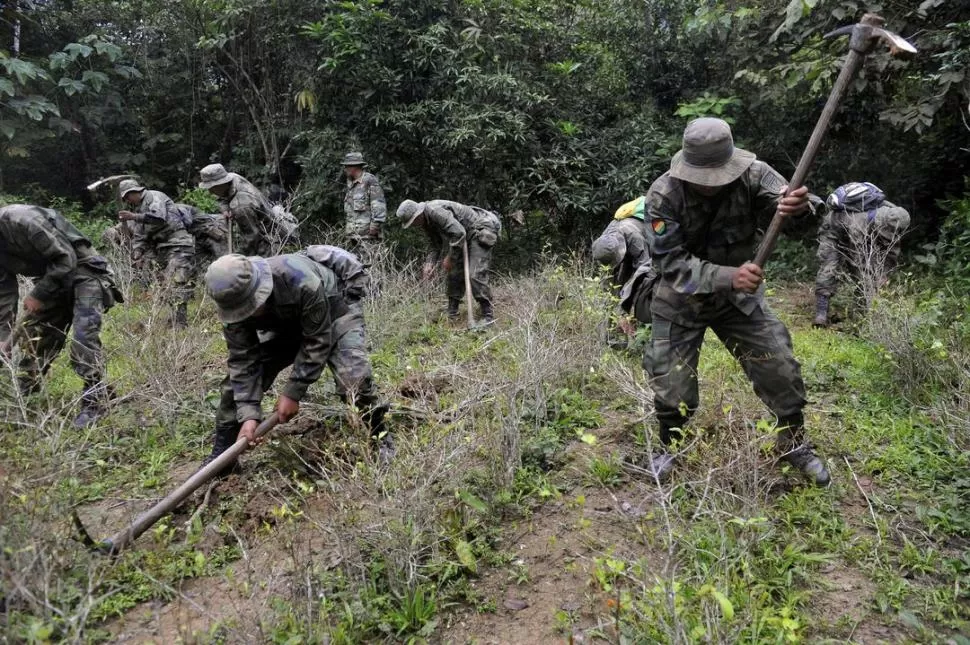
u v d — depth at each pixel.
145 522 3.23
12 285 4.89
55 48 13.88
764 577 3.01
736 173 3.26
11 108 12.62
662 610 2.56
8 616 2.42
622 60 12.56
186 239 8.03
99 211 13.30
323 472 3.42
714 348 6.10
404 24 10.77
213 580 3.15
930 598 2.87
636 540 3.33
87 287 4.78
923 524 3.37
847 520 3.45
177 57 14.40
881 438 4.27
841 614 2.82
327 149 11.04
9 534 2.74
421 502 3.10
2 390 3.96
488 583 3.10
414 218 7.61
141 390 4.86
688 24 10.75
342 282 4.03
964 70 8.17
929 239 10.56
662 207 3.45
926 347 4.82
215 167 8.16
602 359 5.24
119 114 14.16
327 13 11.34
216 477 3.87
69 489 3.26
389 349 6.69
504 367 5.22
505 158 11.27
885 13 8.88
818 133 3.13
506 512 3.61
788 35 9.99
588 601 2.92
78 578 2.93
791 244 10.49
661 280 3.71
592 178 11.59
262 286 3.34
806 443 3.72
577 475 3.98
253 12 11.77
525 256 11.64
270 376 4.01
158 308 5.96
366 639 2.78
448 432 3.65
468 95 10.91
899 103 9.27
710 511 3.13
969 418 3.99
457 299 8.18
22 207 4.49
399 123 10.55
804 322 7.67
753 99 10.91
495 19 11.27
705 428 4.02
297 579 2.82
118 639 2.77
